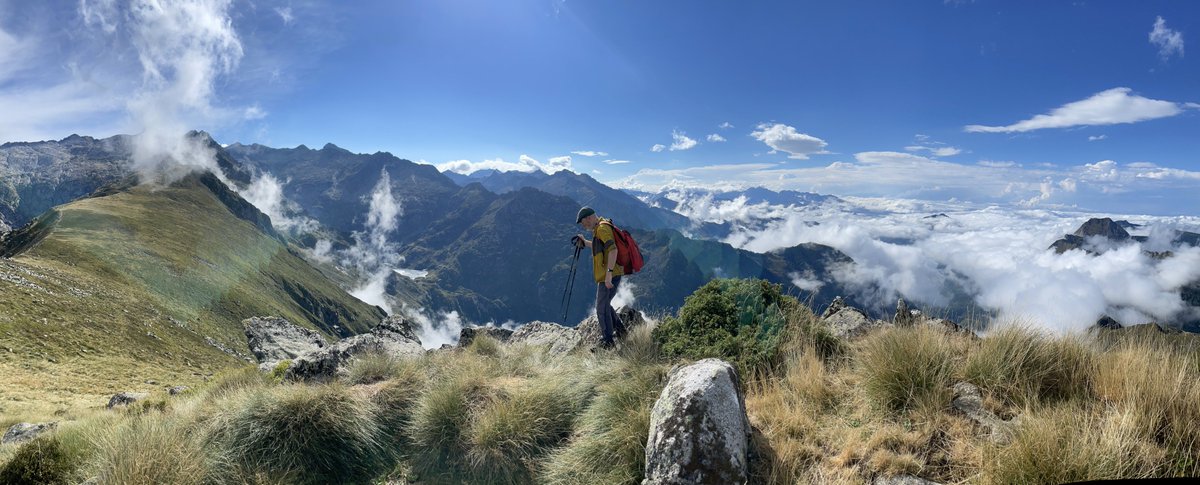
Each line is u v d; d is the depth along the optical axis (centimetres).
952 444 488
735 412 519
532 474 655
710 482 477
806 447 531
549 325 1319
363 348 1091
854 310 1000
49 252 11450
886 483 461
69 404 3566
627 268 912
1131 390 479
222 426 728
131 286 11669
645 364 774
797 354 715
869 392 594
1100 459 395
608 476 573
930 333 638
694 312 845
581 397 745
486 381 822
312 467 695
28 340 5984
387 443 745
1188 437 421
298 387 790
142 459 602
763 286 858
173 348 8688
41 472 703
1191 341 556
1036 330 602
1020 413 502
